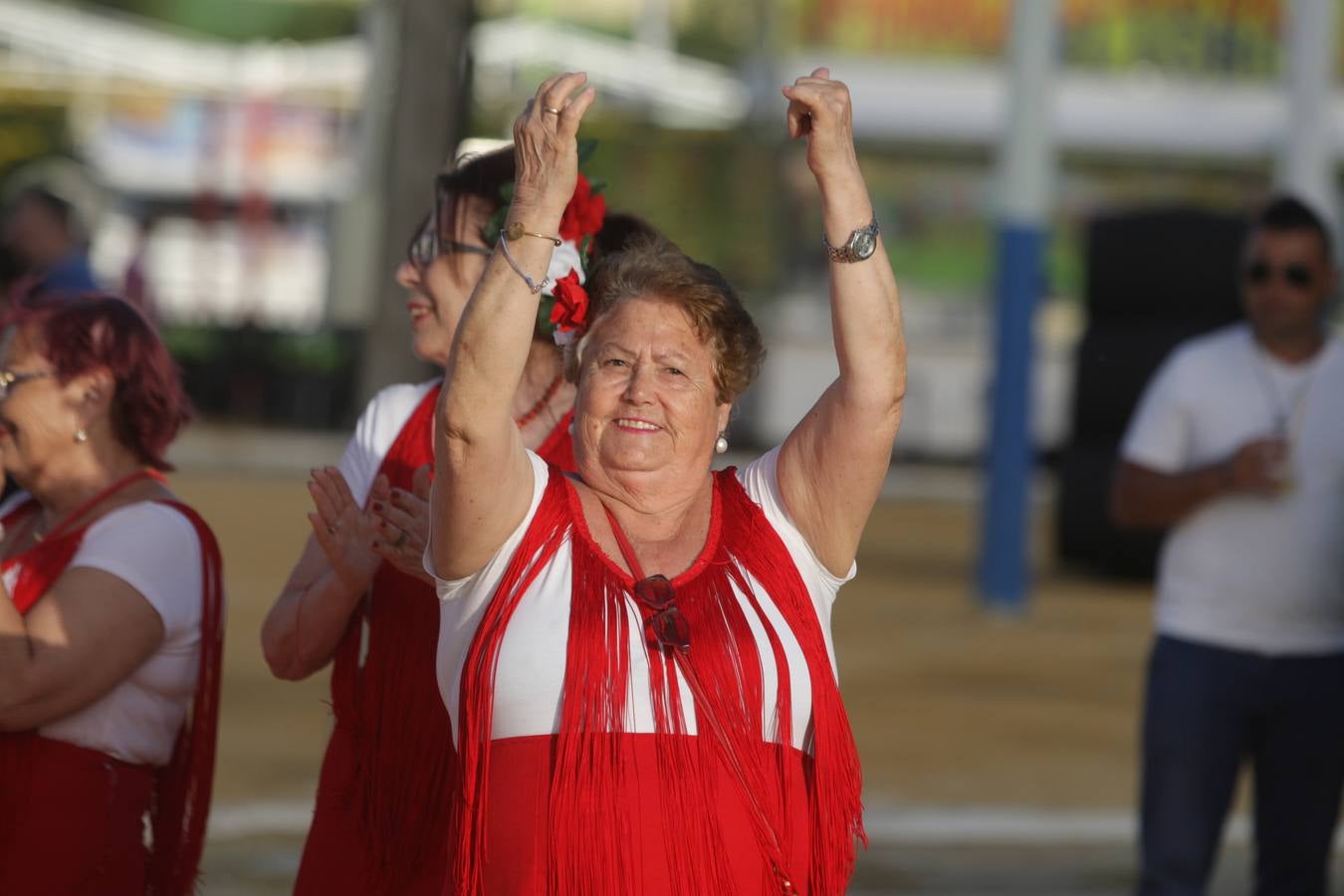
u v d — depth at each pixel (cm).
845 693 3941
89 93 11412
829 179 1150
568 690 1116
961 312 9369
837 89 1143
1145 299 5953
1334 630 2022
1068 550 5919
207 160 11231
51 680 1328
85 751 1363
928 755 3406
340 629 1352
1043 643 4634
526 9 13662
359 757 1355
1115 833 2923
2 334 1445
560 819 1104
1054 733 3631
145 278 8781
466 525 1136
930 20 8969
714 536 1192
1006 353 5081
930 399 9475
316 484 1332
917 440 9494
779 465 1215
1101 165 8975
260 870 2530
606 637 1127
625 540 1172
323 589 1343
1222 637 2030
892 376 1167
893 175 9081
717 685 1134
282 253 11288
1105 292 6031
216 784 2992
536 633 1129
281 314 11250
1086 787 3212
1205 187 9000
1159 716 2053
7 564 1384
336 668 1377
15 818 1346
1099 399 5928
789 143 9681
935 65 8956
